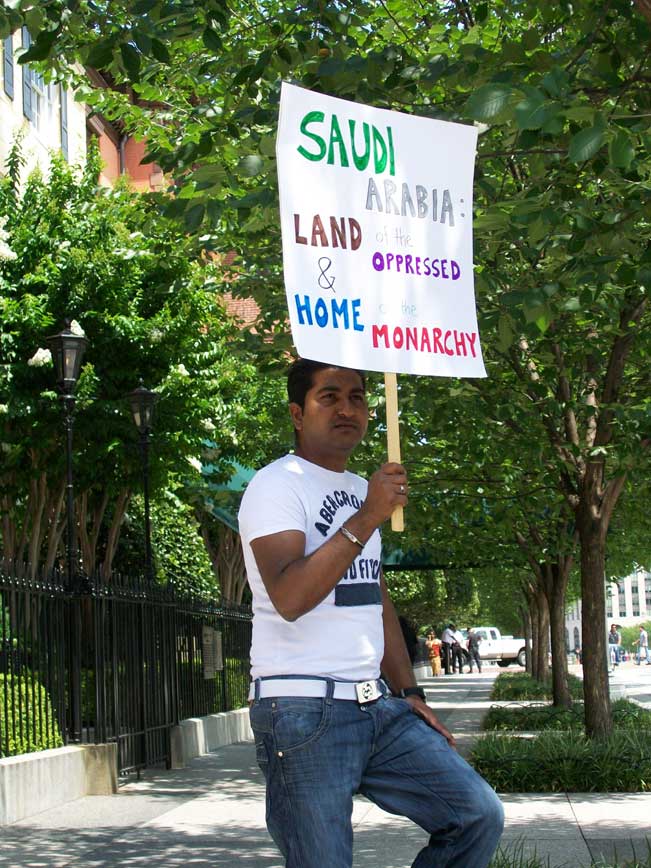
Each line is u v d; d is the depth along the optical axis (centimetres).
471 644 5712
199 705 1639
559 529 2002
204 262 1224
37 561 1705
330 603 373
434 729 396
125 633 1262
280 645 371
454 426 1236
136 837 895
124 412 1653
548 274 922
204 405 1725
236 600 2800
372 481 356
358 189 426
